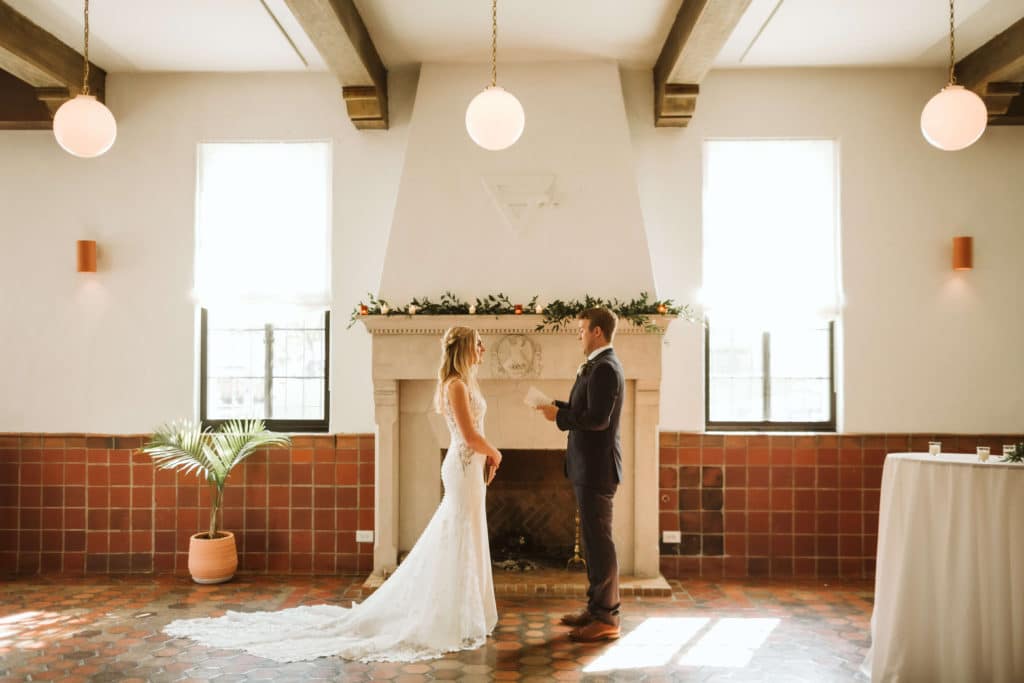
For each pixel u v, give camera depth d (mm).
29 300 5633
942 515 3195
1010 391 5523
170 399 5617
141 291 5621
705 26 4312
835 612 4582
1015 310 5523
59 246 5637
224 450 5254
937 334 5527
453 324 5094
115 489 5559
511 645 3932
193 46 5156
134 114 5637
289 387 5742
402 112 5613
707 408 5707
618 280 5172
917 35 4988
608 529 3990
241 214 5648
